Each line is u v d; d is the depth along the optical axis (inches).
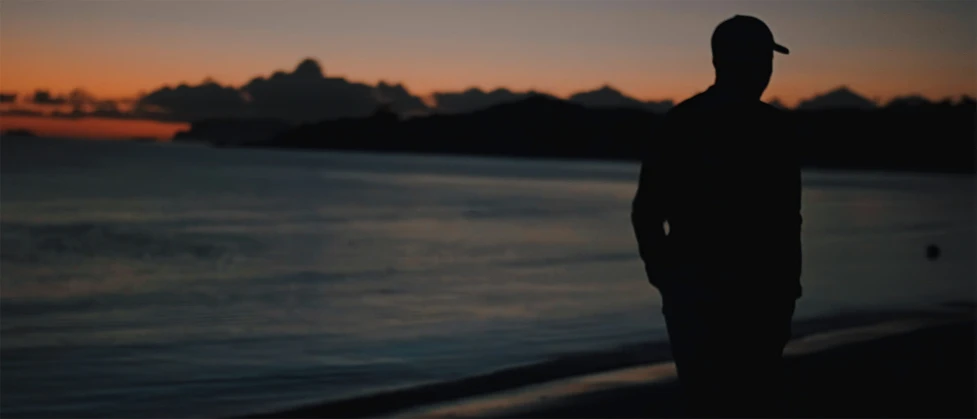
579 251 952.3
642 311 503.8
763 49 132.0
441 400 273.4
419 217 1534.2
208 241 1039.6
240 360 366.3
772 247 131.1
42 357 374.3
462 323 461.4
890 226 1374.3
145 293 611.5
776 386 138.6
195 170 3641.7
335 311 514.9
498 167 6245.1
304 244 1024.2
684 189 132.5
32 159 4404.5
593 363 337.4
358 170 4532.5
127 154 5940.0
